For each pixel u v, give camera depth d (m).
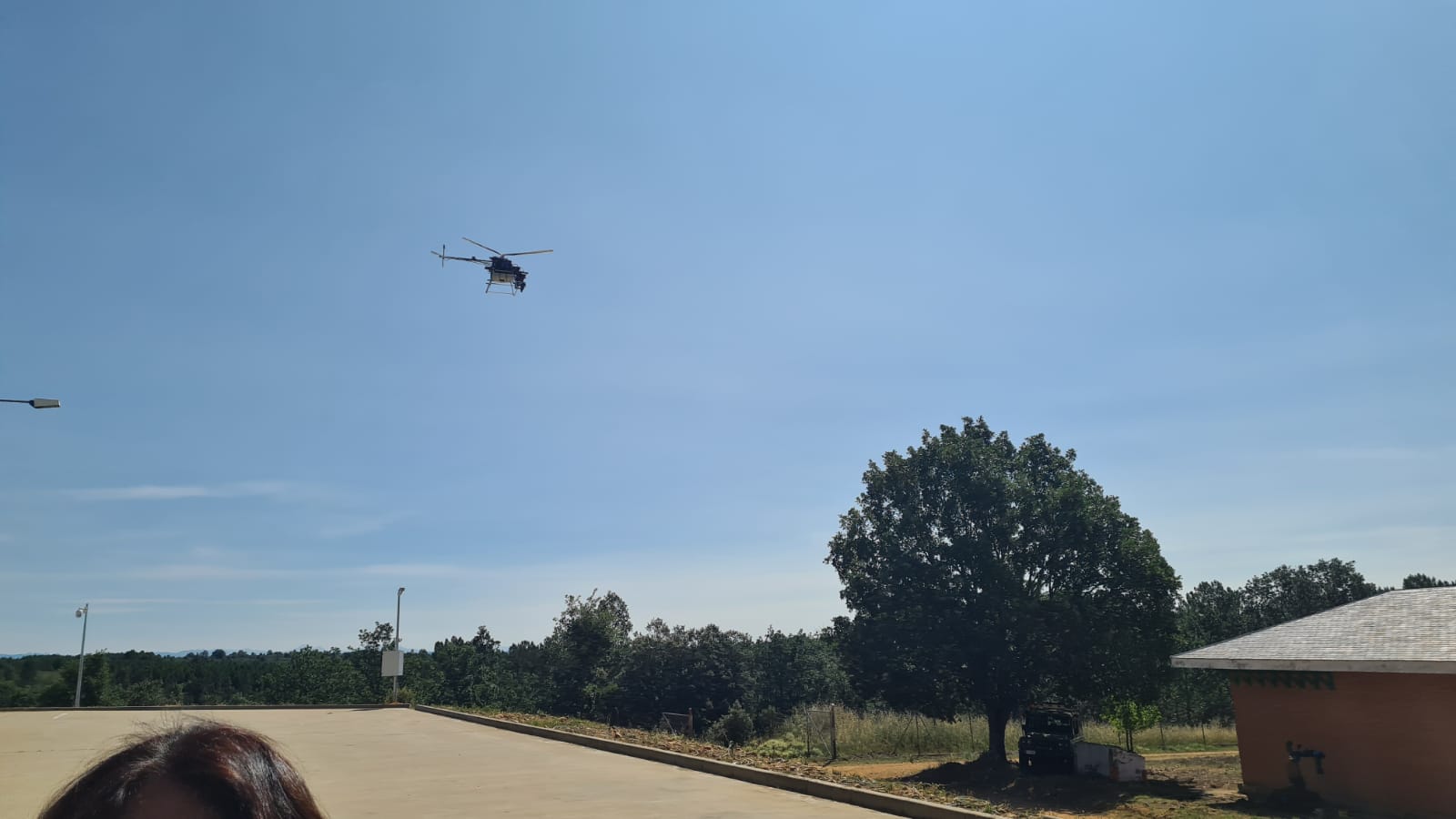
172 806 1.07
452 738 20.83
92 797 1.10
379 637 63.72
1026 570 32.22
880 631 31.55
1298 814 18.56
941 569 31.50
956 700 31.91
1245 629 52.78
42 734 22.44
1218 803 20.80
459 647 69.38
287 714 29.88
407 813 10.80
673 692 60.72
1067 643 29.22
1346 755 18.69
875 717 40.25
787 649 66.06
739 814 10.70
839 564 34.62
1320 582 58.12
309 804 1.27
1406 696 17.69
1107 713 34.50
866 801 11.31
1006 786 26.95
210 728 1.30
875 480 34.00
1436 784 16.95
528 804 11.45
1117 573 30.88
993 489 31.83
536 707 65.44
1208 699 44.91
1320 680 19.34
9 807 11.59
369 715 29.41
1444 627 18.28
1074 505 31.39
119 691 69.00
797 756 34.62
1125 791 23.95
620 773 14.51
